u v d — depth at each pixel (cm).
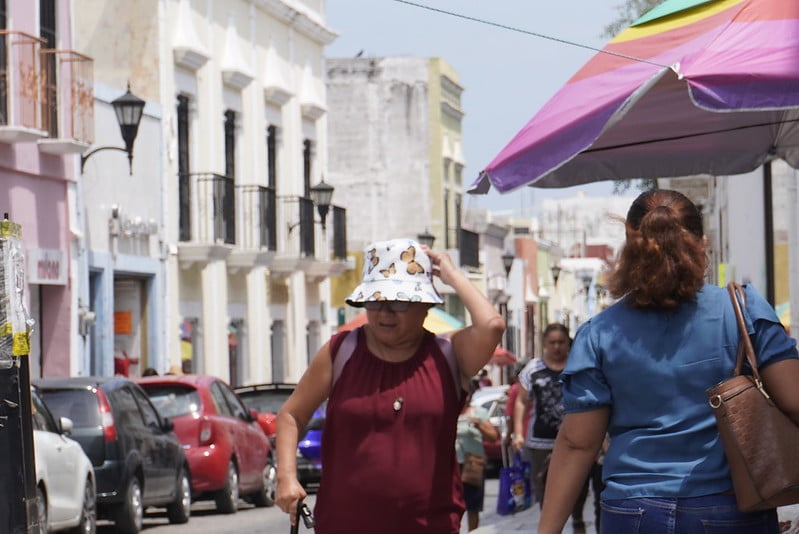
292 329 4347
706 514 597
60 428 1789
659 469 604
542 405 1564
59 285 2925
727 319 609
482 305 695
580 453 630
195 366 3691
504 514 1792
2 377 1355
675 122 1179
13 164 2708
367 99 6325
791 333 2217
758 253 2653
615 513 609
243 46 4025
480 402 3541
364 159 6338
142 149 3384
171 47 3575
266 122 4197
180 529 2155
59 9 2891
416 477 681
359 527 682
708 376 606
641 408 612
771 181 2494
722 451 602
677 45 958
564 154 966
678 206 618
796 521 851
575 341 630
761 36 915
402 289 688
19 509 1352
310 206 4338
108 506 1977
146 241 3403
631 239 618
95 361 3167
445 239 6388
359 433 688
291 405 711
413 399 686
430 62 6316
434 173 6322
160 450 2142
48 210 2855
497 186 991
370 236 6319
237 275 3950
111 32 3506
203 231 3678
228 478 2425
